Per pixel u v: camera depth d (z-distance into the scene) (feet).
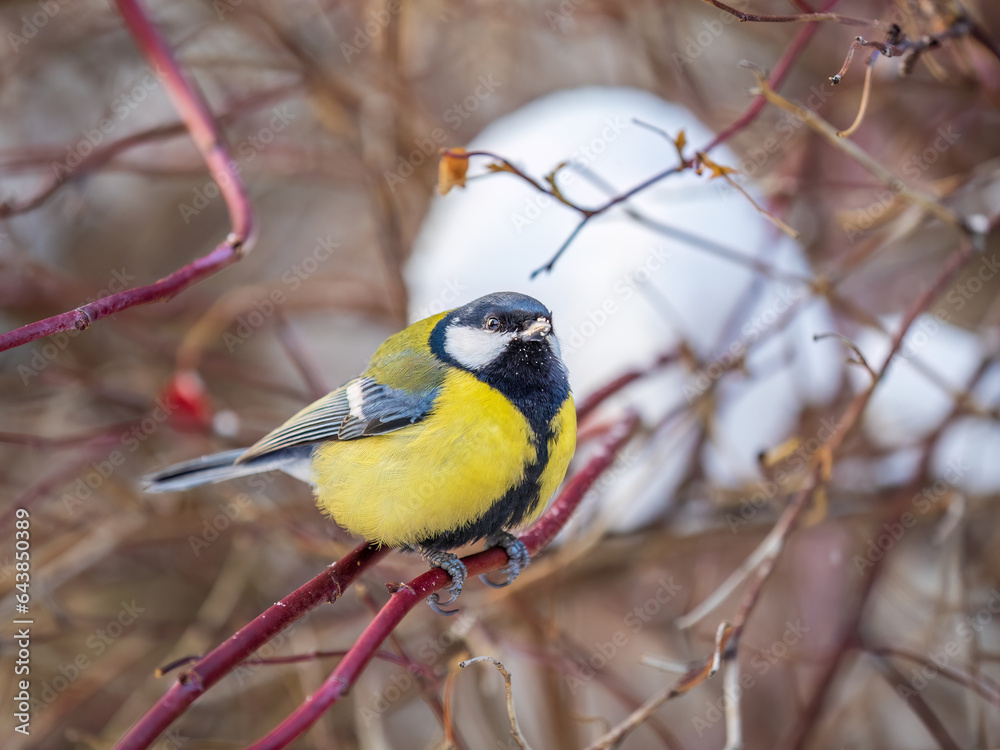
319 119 35.09
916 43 19.67
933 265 34.24
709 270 29.68
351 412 23.08
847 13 33.99
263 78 38.42
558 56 39.63
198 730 30.68
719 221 30.19
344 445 23.06
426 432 21.62
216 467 25.38
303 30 37.17
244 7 33.91
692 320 29.43
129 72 39.27
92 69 39.06
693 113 34.50
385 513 21.59
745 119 21.13
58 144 37.91
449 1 34.50
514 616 30.19
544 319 22.47
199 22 37.35
